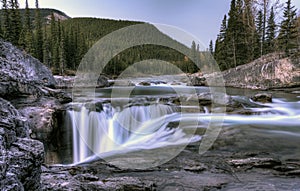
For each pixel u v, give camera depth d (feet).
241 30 98.68
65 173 12.42
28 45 103.40
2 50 35.78
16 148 7.03
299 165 15.55
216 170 14.80
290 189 12.03
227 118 25.86
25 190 6.65
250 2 97.60
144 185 11.62
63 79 56.59
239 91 57.82
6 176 5.53
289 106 35.88
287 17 86.33
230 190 11.95
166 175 13.93
